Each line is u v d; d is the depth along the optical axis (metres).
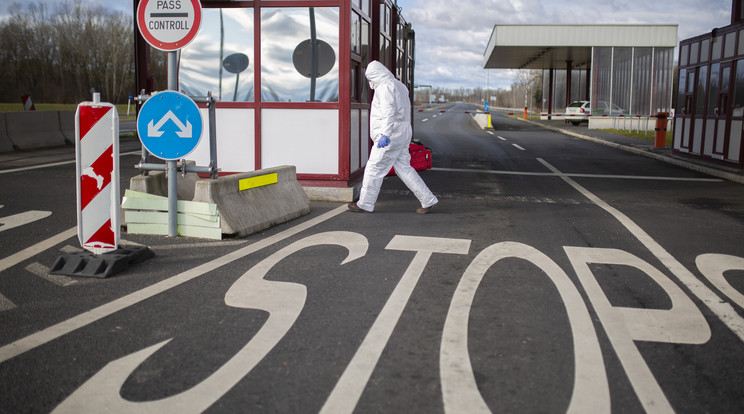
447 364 3.23
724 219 7.62
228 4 8.55
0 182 9.50
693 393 2.95
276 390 2.93
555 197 9.37
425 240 6.15
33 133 15.71
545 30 35.28
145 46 10.66
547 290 4.53
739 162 12.78
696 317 4.01
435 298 4.32
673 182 11.47
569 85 46.41
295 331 3.68
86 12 70.94
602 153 18.00
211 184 6.05
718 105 13.86
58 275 4.81
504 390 2.94
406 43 15.91
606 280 4.82
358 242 6.03
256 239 6.13
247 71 8.65
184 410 2.73
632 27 34.06
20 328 3.69
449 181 11.23
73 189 8.91
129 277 4.78
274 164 8.72
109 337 3.56
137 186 6.27
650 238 6.41
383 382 3.02
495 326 3.79
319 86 8.54
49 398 2.84
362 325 3.79
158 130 5.89
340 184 8.66
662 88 34.03
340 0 8.33
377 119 7.36
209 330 3.69
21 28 68.06
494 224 7.06
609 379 3.08
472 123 37.44
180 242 5.94
